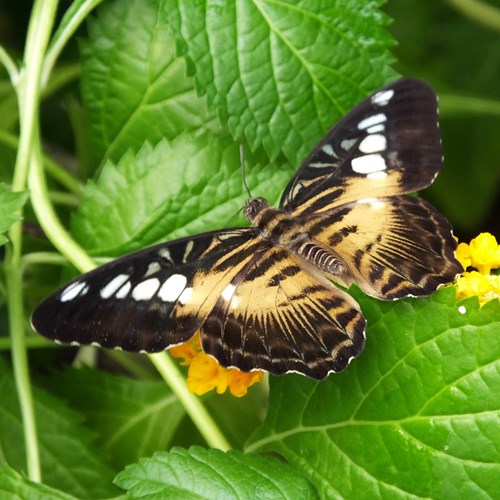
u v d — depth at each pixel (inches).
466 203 24.4
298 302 19.2
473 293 19.3
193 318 18.9
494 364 18.9
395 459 19.2
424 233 19.4
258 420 21.8
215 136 20.9
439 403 19.1
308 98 20.5
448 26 24.4
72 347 22.7
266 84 20.4
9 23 24.2
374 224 19.5
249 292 19.2
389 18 20.6
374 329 19.4
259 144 20.4
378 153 19.5
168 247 18.9
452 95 23.6
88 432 21.0
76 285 18.5
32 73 20.6
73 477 20.8
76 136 23.0
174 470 19.2
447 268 19.2
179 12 20.4
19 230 20.6
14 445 20.9
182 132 20.9
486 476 18.9
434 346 19.1
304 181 19.6
